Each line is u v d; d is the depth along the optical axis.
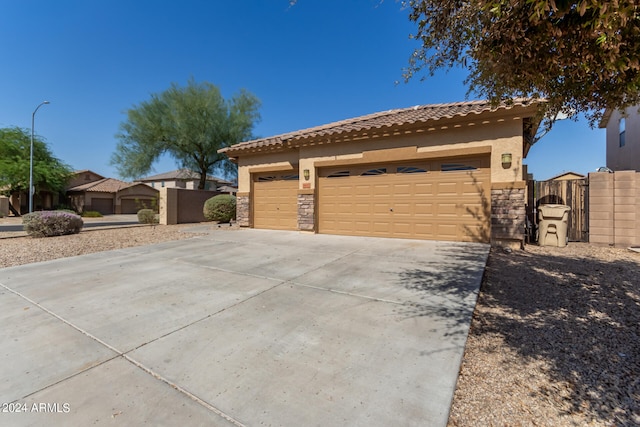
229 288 5.05
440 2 3.48
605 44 1.98
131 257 7.65
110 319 3.88
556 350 3.05
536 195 9.25
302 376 2.63
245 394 2.41
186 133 23.08
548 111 4.05
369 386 2.47
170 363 2.88
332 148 10.80
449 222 8.93
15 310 4.23
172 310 4.14
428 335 3.30
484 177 8.48
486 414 2.20
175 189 17.31
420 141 9.19
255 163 13.19
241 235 11.20
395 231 9.76
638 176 8.23
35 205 35.75
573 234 8.91
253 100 25.84
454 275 5.44
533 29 2.35
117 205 39.31
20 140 32.50
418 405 2.24
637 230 8.23
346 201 10.72
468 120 8.34
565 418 2.15
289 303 4.33
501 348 3.11
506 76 3.16
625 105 3.36
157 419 2.16
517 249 7.94
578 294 4.60
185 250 8.46
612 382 2.54
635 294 4.59
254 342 3.24
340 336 3.32
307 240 9.74
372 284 5.11
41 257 7.82
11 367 2.83
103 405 2.31
